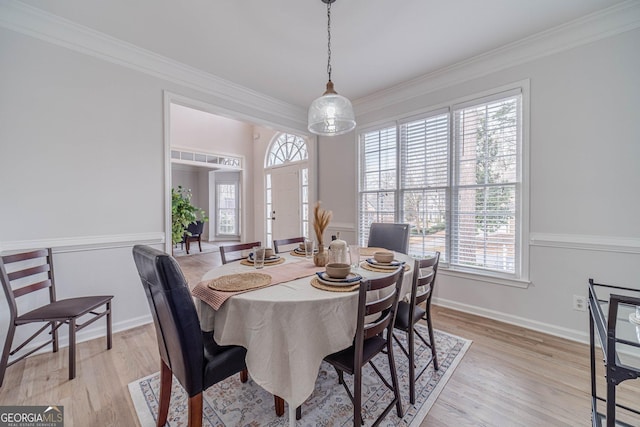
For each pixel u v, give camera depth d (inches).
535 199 95.4
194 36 92.2
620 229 81.0
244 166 254.7
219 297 51.2
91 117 91.2
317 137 172.1
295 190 217.3
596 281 84.8
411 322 63.2
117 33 90.5
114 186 96.2
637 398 62.5
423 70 115.3
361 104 147.1
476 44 96.9
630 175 79.4
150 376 71.9
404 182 132.6
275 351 48.3
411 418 57.4
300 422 56.5
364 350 54.3
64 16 82.0
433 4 77.2
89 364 77.0
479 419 57.1
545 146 93.0
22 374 71.7
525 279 97.7
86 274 91.0
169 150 109.5
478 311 108.9
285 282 59.5
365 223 149.6
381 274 66.1
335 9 79.1
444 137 118.6
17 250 79.1
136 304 101.7
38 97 82.0
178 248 289.1
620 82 80.3
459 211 114.7
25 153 80.3
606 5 78.1
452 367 75.0
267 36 92.2
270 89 134.4
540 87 93.7
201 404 46.8
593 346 53.4
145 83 102.9
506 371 73.0
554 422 56.0
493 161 105.4
